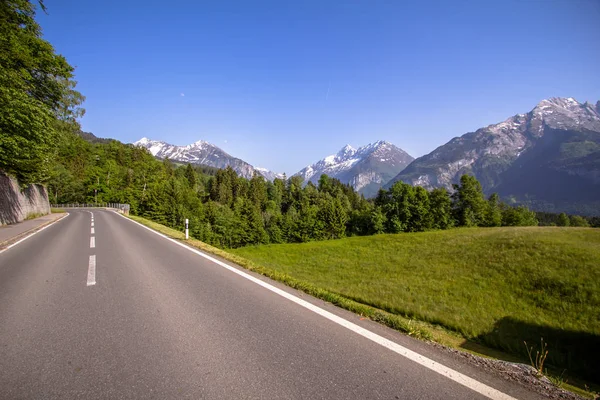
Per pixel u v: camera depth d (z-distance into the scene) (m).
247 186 140.62
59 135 27.64
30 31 20.67
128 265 8.68
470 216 61.97
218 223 62.19
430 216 60.47
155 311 5.01
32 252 10.87
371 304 9.76
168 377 3.07
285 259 32.75
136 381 3.00
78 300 5.56
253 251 38.69
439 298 12.99
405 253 27.53
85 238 14.81
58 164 87.94
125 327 4.34
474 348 5.85
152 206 55.38
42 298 5.67
